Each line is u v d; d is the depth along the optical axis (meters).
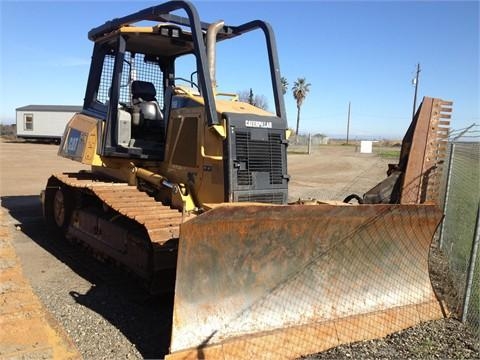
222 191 5.38
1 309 3.72
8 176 17.25
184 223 3.95
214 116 5.27
